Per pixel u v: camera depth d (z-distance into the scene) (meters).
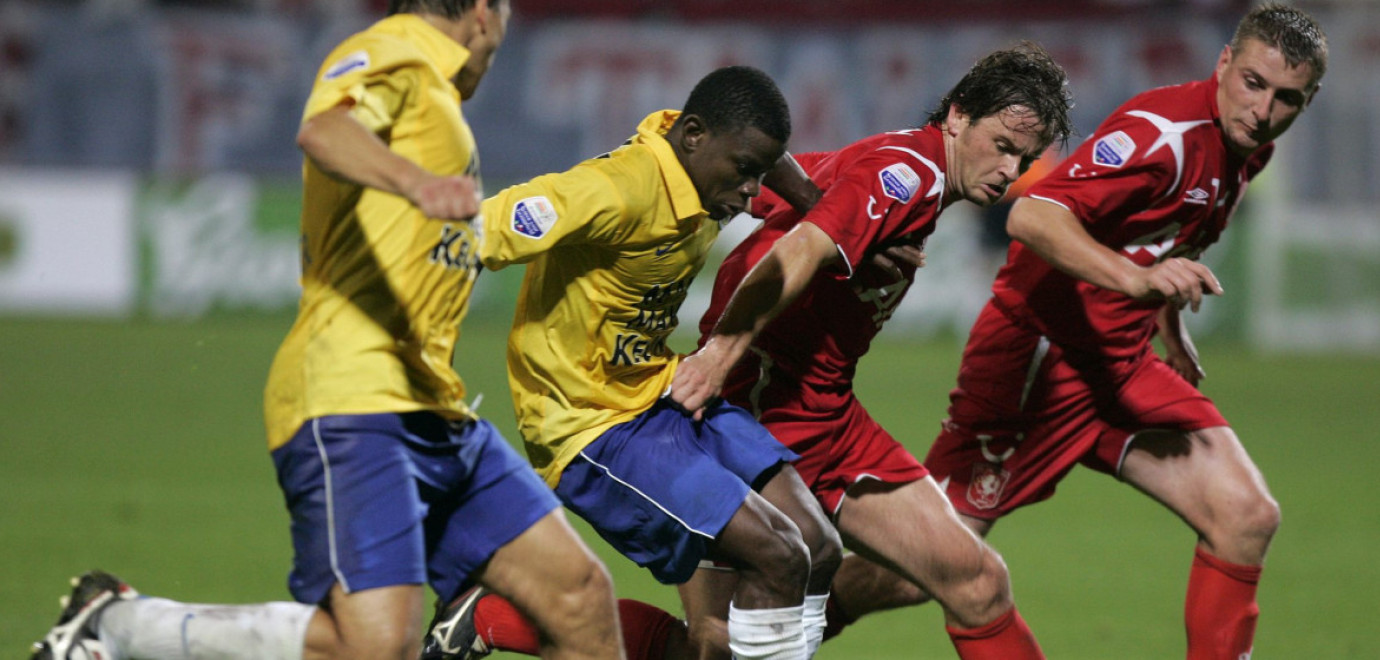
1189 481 16.39
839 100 79.62
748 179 13.19
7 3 76.06
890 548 14.88
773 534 13.25
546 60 80.44
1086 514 31.53
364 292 11.35
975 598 14.72
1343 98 72.25
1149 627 20.80
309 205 11.48
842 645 19.64
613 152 13.42
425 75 11.15
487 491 12.27
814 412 14.93
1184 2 78.38
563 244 12.95
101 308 68.00
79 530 25.80
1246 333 68.75
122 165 76.88
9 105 76.19
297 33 78.69
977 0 79.12
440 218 9.88
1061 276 16.28
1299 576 24.41
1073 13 78.88
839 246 13.42
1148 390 16.64
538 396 14.06
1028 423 17.02
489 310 70.69
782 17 80.25
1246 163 16.31
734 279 15.39
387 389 11.36
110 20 76.81
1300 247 68.62
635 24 80.56
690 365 13.46
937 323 69.62
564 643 12.38
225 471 33.00
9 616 19.39
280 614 11.36
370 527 11.20
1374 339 68.69
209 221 68.38
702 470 13.54
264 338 62.41
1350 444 40.97
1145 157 15.09
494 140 80.06
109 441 36.84
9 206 67.31
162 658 11.61
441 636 14.80
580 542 12.45
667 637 15.12
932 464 17.75
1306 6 72.19
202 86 77.56
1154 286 13.99
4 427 38.69
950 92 14.73
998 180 14.48
